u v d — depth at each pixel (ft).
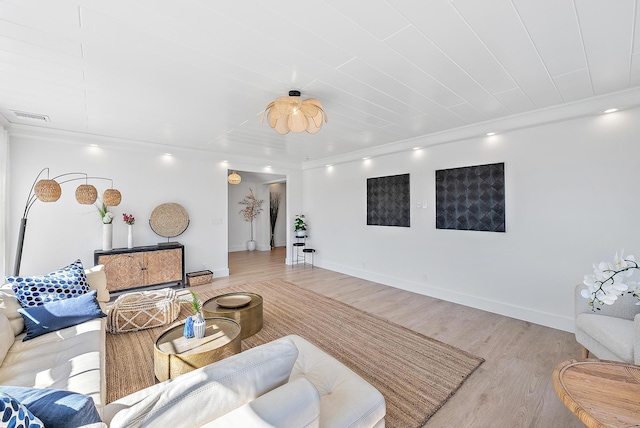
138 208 15.47
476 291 12.68
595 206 9.61
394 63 7.09
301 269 20.94
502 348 8.91
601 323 6.75
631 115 8.96
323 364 5.56
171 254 15.48
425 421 5.81
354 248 18.83
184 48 6.39
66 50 6.43
